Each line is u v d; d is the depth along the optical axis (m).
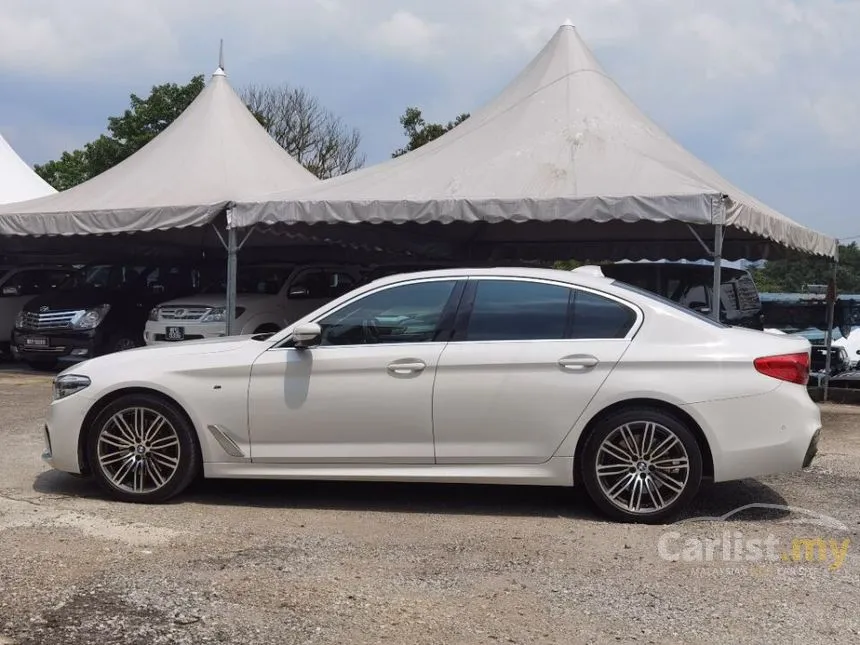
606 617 4.22
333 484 6.80
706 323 5.86
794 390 5.73
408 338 5.95
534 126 11.45
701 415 5.63
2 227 12.91
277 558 4.98
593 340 5.79
